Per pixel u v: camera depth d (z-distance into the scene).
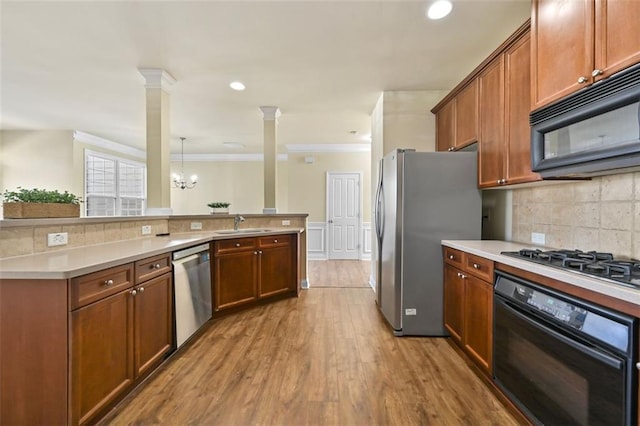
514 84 2.10
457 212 2.69
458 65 3.04
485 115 2.49
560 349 1.31
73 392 1.39
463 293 2.29
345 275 5.19
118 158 6.75
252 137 6.14
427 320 2.69
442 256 2.70
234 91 3.71
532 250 1.85
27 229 1.79
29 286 1.38
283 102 4.11
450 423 1.59
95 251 1.96
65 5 2.13
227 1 2.11
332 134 5.91
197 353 2.36
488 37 2.56
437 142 3.59
